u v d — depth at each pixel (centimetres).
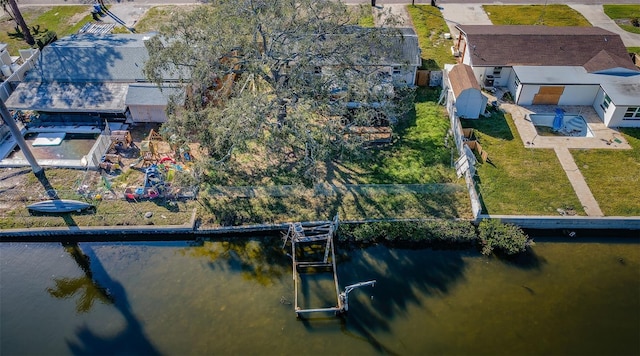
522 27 4459
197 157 3609
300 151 3669
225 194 3362
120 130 3759
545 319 2741
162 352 2623
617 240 3145
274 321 2752
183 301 2848
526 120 3894
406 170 3509
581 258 3044
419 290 2886
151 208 3278
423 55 4581
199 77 3231
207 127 3306
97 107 3750
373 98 3475
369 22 5075
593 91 3944
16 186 3419
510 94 4138
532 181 3409
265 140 3516
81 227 3166
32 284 2959
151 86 3803
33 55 4225
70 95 3816
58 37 4897
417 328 2709
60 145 3725
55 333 2723
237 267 3023
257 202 3312
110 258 3086
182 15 3406
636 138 3712
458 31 4862
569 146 3662
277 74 3528
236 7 3284
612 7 5400
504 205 3259
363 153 3441
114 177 3475
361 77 3462
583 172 3469
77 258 3092
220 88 3931
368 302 2831
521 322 2730
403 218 3209
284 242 3097
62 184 3428
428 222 3158
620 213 3192
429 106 4066
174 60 3212
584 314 2762
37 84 3884
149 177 3394
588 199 3288
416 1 5481
